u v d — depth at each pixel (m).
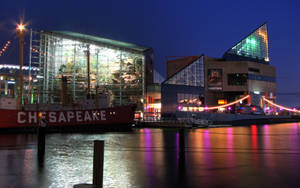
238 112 96.56
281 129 54.47
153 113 77.88
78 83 76.44
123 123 49.78
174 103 82.38
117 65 76.44
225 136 34.97
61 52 77.25
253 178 11.67
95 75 76.69
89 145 24.86
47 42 77.00
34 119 44.53
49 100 74.25
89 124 47.69
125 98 75.44
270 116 97.62
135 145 24.59
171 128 57.84
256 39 127.69
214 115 78.75
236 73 106.44
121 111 49.97
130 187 10.28
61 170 13.34
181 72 86.19
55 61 76.94
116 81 76.25
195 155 18.12
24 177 11.91
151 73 85.88
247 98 103.94
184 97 85.06
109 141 28.69
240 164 14.81
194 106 86.88
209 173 12.65
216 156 17.70
